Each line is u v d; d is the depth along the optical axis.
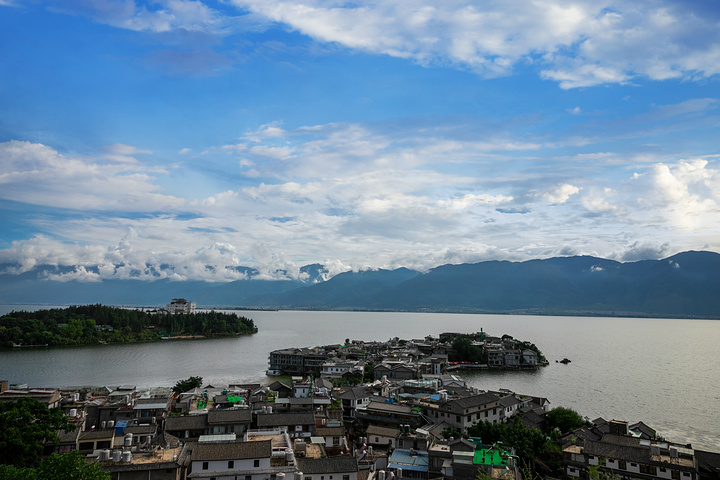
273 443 67.38
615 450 81.75
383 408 116.69
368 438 99.94
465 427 107.75
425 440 85.56
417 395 135.25
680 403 154.75
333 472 62.66
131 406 104.94
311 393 129.75
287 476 57.47
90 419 99.56
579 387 184.62
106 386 172.75
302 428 89.25
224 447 59.12
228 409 95.56
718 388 179.38
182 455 61.28
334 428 90.69
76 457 50.16
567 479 81.88
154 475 56.66
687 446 94.25
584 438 93.44
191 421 88.44
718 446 110.25
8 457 65.38
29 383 180.50
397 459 78.88
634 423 120.50
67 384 179.62
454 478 65.81
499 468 64.50
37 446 69.19
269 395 135.75
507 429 96.50
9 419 68.69
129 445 69.75
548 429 119.00
